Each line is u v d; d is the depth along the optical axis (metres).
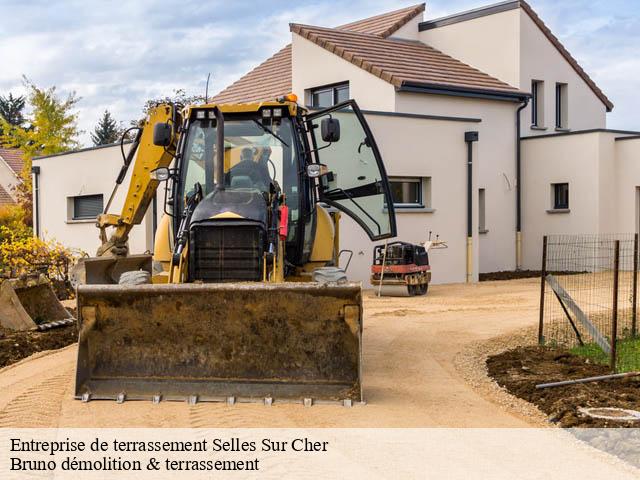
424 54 26.31
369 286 19.47
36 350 11.16
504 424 7.28
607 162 23.88
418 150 20.33
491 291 18.83
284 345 7.92
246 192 9.02
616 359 10.28
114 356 8.08
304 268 9.95
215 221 8.42
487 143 24.41
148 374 8.03
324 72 24.14
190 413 7.48
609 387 8.65
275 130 9.62
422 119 20.39
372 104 22.69
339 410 7.64
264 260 8.38
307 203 9.63
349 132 10.77
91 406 7.77
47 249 19.97
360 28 28.53
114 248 13.10
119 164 22.25
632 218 23.80
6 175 49.66
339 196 10.86
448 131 20.91
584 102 28.34
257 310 7.88
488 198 24.48
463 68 25.97
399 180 20.39
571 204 24.27
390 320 14.01
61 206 24.75
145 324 7.99
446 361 10.34
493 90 24.00
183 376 7.99
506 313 14.91
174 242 9.45
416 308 15.65
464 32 26.83
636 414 7.44
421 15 28.22
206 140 9.57
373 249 19.48
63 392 8.42
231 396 7.86
